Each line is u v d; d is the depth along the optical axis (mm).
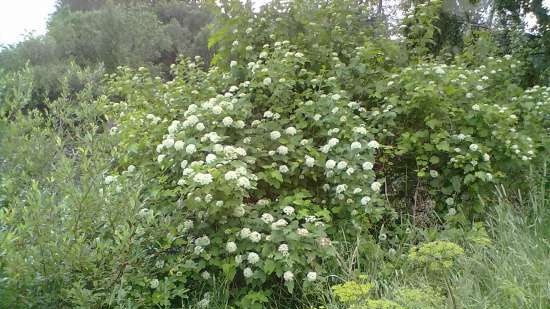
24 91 3127
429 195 4070
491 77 5254
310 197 3646
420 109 4016
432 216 3900
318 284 2912
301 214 3150
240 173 2912
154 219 2643
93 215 2482
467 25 7238
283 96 3842
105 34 13648
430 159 3889
